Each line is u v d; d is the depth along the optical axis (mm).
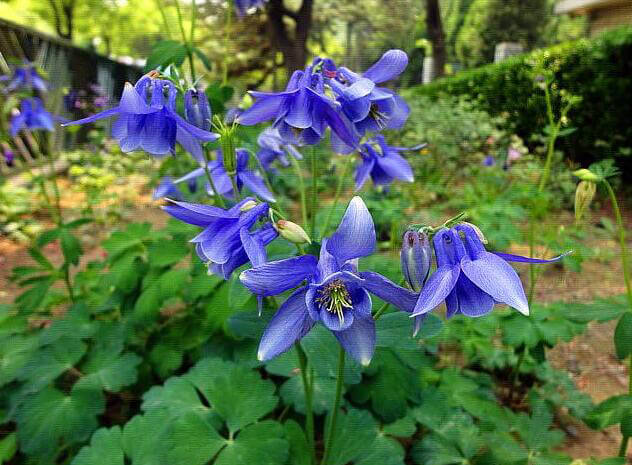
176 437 254
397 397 306
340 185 312
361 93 208
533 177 857
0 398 335
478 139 1051
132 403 377
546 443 285
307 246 201
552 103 1063
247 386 280
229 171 256
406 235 177
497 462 279
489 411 322
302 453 263
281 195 706
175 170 873
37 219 891
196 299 361
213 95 370
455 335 393
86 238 805
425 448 300
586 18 2225
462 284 164
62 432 299
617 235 779
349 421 278
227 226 182
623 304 295
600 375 443
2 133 564
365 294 164
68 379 390
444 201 911
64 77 1333
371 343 170
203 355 345
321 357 232
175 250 375
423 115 1141
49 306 453
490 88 1323
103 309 395
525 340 355
